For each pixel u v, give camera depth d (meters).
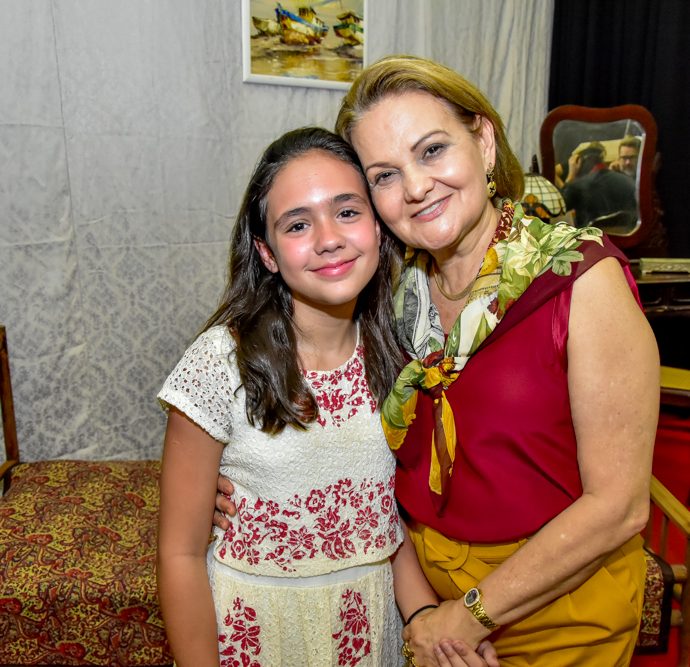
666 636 1.54
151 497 1.97
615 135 2.99
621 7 3.11
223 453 0.99
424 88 0.90
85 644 1.58
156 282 2.52
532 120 3.35
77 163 2.31
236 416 0.95
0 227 2.22
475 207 0.92
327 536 1.00
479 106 0.92
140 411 2.57
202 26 2.45
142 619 1.56
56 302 2.35
